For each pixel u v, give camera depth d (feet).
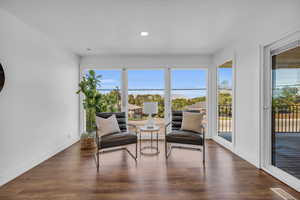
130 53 15.11
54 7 7.53
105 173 8.86
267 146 8.86
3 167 7.73
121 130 12.42
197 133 11.27
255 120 9.37
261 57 8.82
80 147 13.21
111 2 7.18
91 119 13.71
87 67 15.84
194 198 6.68
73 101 14.64
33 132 9.66
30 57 9.46
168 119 15.98
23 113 8.93
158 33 10.57
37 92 10.04
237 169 9.19
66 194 6.98
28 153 9.27
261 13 8.32
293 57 7.27
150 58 15.88
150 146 13.67
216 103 15.35
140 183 7.83
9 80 8.05
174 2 7.23
